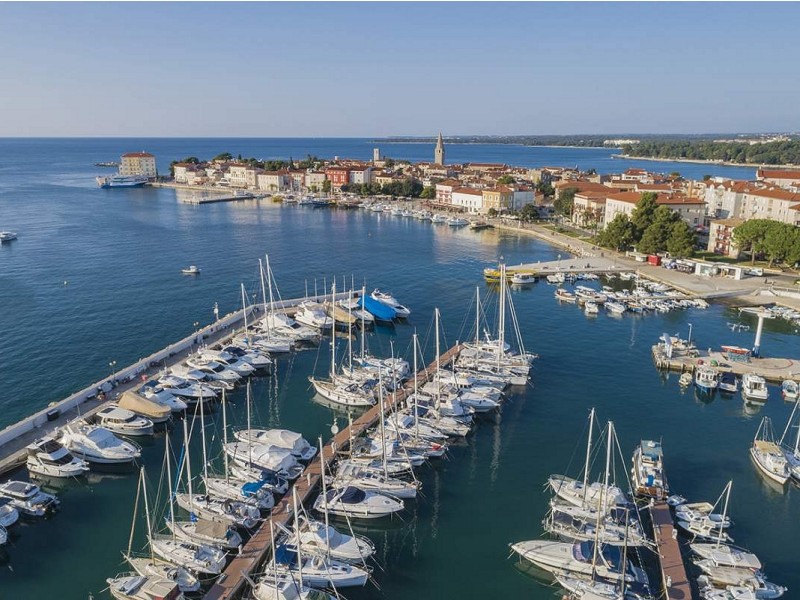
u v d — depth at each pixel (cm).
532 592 5603
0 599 5412
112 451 7500
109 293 14938
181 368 9869
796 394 9462
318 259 19538
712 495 7012
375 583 5672
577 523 6325
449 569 5875
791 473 7325
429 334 12600
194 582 5512
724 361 10788
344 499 6631
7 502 6506
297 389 9831
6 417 8538
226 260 19038
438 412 8462
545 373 10425
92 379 9825
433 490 7125
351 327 12875
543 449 8006
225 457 7162
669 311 14075
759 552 6100
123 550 6038
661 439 8244
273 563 5350
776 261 17900
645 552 6012
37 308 13588
